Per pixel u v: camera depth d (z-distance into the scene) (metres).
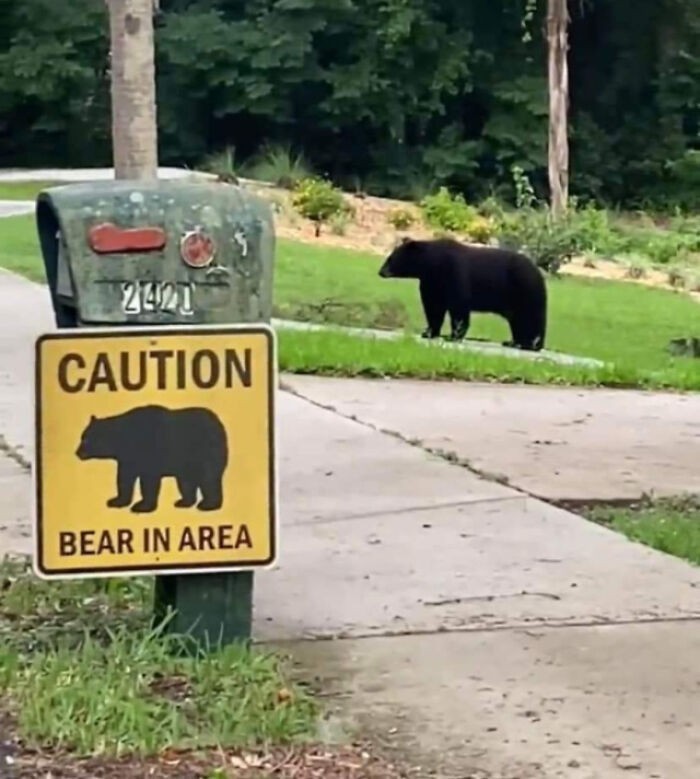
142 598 6.80
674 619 6.82
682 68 60.72
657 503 9.41
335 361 14.70
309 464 10.20
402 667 6.16
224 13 60.38
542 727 5.54
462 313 18.97
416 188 57.38
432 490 9.45
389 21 57.91
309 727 5.48
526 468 10.24
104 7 57.47
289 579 7.43
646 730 5.52
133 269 5.86
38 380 5.76
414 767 5.18
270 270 6.02
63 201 5.86
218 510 5.90
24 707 5.47
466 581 7.40
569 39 61.28
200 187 6.08
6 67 57.56
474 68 59.53
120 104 20.73
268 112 58.78
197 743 5.29
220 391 5.86
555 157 43.88
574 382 14.80
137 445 5.82
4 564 7.48
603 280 31.34
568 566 7.70
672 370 16.47
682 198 59.69
